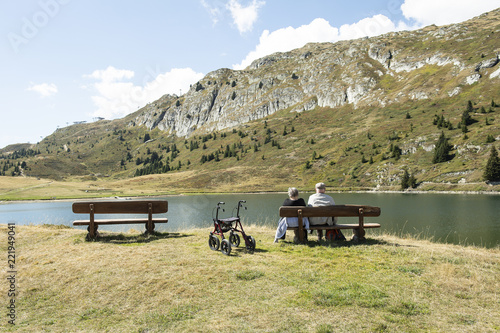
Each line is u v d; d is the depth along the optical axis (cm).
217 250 832
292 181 13288
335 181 12056
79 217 5128
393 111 17938
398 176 10706
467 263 695
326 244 902
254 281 599
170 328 436
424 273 636
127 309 502
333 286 566
